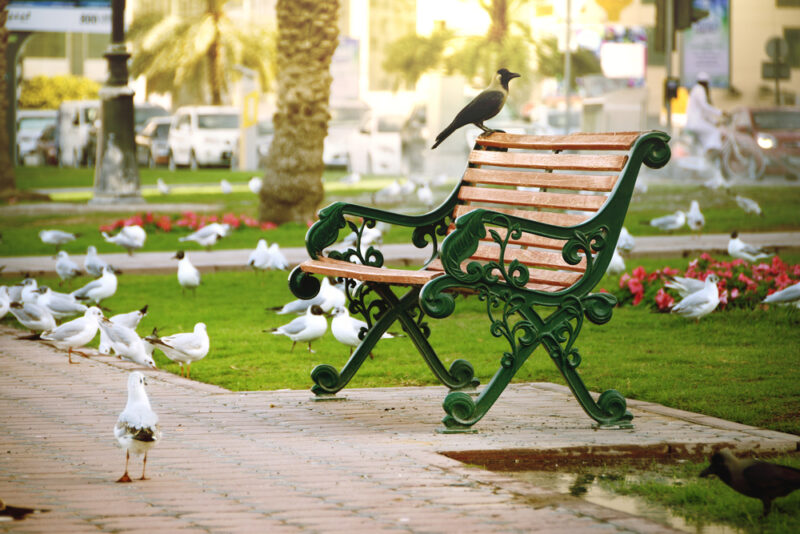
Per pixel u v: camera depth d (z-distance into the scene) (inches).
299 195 1011.3
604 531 223.8
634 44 2432.3
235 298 650.2
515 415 345.7
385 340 511.5
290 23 991.0
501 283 311.0
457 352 479.2
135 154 1239.5
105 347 468.8
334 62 2598.4
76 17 1695.4
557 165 349.7
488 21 2415.1
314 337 472.4
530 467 288.5
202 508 240.7
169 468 276.8
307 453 291.6
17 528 225.3
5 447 301.6
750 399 371.2
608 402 323.9
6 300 539.2
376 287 365.4
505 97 384.8
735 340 496.1
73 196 1412.4
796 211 1144.8
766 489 240.5
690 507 250.4
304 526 227.6
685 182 1560.0
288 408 356.2
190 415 344.8
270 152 1019.3
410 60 2361.0
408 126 1866.4
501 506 241.6
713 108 1592.0
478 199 377.7
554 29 2455.7
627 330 529.0
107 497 249.9
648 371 423.8
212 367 445.1
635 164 321.1
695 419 335.3
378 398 374.6
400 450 293.6
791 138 1539.1
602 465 291.4
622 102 1737.2
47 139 2292.1
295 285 361.7
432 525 227.9
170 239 964.0
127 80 1226.0
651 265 768.3
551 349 318.7
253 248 893.8
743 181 1539.1
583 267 328.8
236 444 303.4
